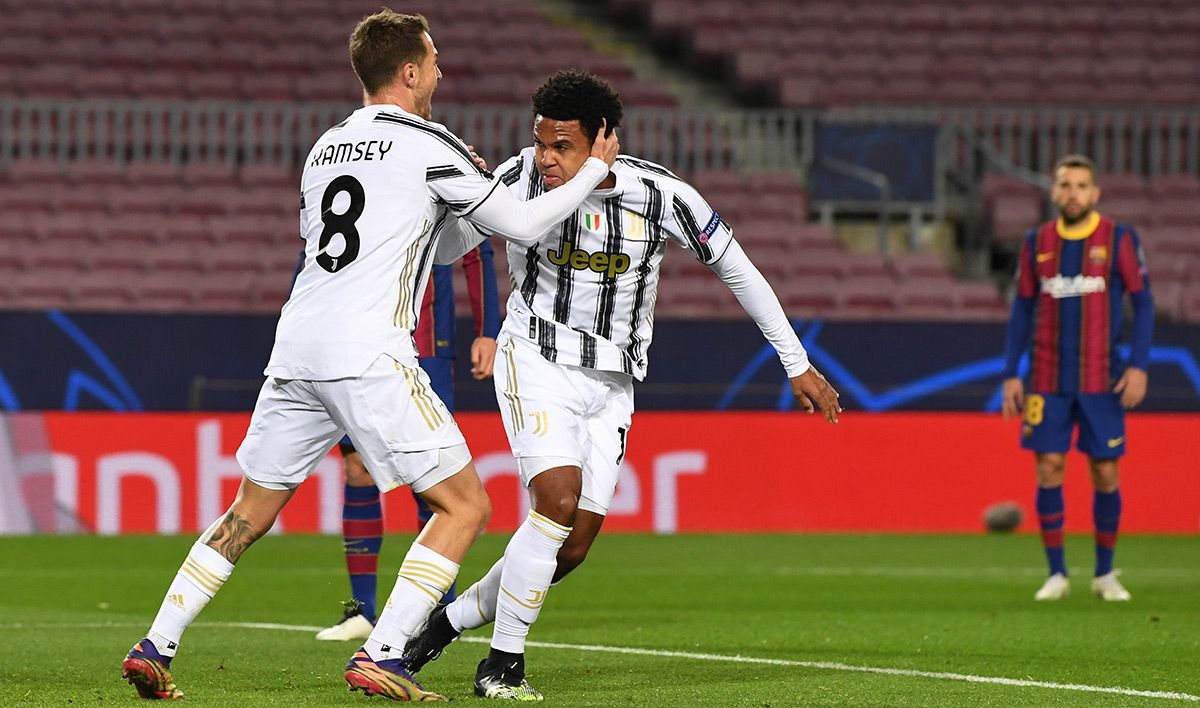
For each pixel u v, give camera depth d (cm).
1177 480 4941
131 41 7406
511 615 1653
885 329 5006
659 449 4838
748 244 6275
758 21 7812
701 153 6581
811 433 4900
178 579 1633
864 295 5988
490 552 4119
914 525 4894
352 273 1588
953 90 7300
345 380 1572
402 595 1594
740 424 4869
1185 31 7894
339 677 1850
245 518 1653
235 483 4706
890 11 7931
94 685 1778
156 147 6594
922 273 6184
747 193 6550
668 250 6053
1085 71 7481
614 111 1670
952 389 5019
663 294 5866
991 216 6519
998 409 5025
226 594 3120
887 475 4909
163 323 4931
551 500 1644
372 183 1598
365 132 1620
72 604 2945
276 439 1634
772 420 4884
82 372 4903
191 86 7144
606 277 1702
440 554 1597
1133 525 4944
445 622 1747
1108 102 7338
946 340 5022
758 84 7400
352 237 1592
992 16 7894
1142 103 7356
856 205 6372
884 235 6288
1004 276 6562
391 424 1579
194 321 4934
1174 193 6638
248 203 6344
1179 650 2217
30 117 6925
